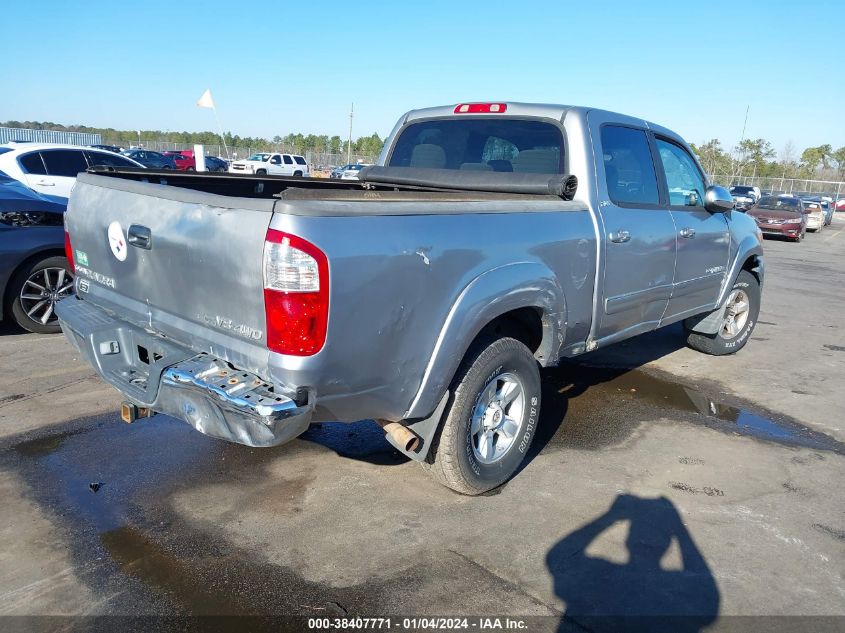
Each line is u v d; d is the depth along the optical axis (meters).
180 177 4.17
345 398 2.75
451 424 3.25
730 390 5.62
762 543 3.24
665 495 3.69
